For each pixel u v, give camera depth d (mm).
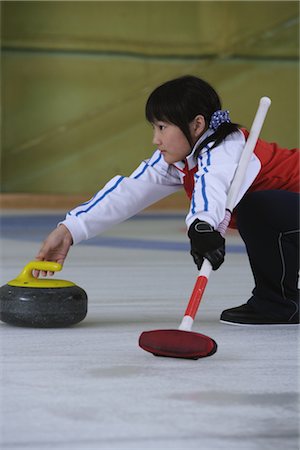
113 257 9828
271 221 4965
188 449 2648
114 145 23156
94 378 3607
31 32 22672
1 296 4930
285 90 23750
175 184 5211
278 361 4012
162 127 4691
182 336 3969
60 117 22922
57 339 4559
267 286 5145
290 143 23844
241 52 23531
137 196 5184
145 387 3445
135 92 23188
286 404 3188
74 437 2756
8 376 3650
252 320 5133
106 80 23062
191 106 4617
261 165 4887
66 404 3164
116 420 2949
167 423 2920
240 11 23469
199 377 3639
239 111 23594
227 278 7789
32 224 15758
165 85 4688
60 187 22984
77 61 22922
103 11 22969
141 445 2680
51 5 22719
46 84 22828
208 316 5492
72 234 5074
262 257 5066
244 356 4125
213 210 4227
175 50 23328
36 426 2875
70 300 4891
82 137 23031
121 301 6207
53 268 4887
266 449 2658
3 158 22656
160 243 11898
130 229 14891
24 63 22719
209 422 2938
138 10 23109
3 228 14711
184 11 23312
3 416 2998
